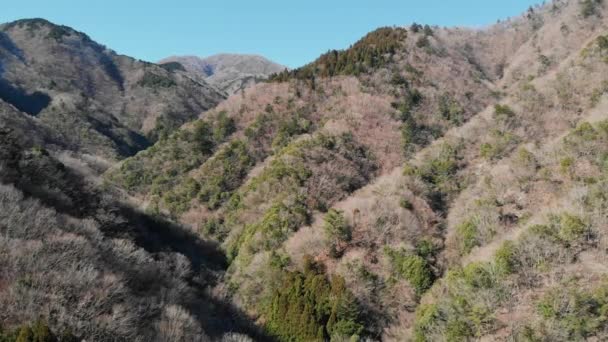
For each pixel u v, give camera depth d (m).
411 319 37.44
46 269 24.78
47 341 18.72
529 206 41.44
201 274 49.66
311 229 48.91
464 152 58.66
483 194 47.62
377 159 69.00
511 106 62.06
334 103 84.06
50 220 31.30
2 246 24.83
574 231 30.55
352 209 48.84
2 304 21.16
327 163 62.59
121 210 53.62
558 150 45.03
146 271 36.00
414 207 49.53
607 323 24.56
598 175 38.09
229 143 78.50
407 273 40.50
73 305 23.30
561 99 58.19
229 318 41.81
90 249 30.48
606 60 58.09
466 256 40.12
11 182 36.69
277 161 64.62
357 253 43.81
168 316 28.66
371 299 39.56
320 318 38.12
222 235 61.41
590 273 28.03
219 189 68.50
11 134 47.47
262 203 59.34
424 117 81.12
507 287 29.89
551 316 26.22
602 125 42.62
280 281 44.03
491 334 27.92
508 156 52.97
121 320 24.12
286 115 82.31
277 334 40.09
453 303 31.59
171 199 69.88
